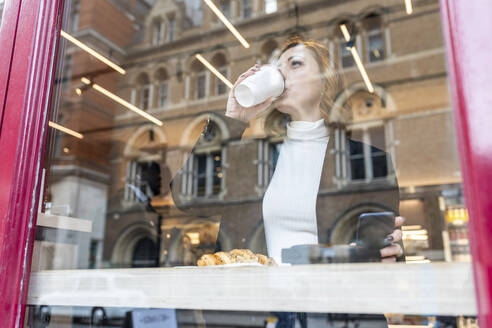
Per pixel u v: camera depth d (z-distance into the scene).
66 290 0.51
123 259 6.31
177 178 1.08
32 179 0.58
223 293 0.41
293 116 0.79
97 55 4.97
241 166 0.84
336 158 0.66
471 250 0.31
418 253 0.37
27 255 0.55
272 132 0.81
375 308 0.34
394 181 0.54
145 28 6.78
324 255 0.43
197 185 0.98
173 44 6.84
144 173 2.41
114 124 7.16
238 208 0.79
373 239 0.43
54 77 0.66
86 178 7.38
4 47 0.66
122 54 5.83
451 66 0.37
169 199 1.15
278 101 0.81
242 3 3.86
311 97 0.77
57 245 0.74
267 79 0.81
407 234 0.40
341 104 0.74
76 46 1.06
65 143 0.92
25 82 0.63
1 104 0.63
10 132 0.61
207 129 1.00
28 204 0.57
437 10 0.39
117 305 0.47
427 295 0.33
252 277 0.40
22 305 0.52
